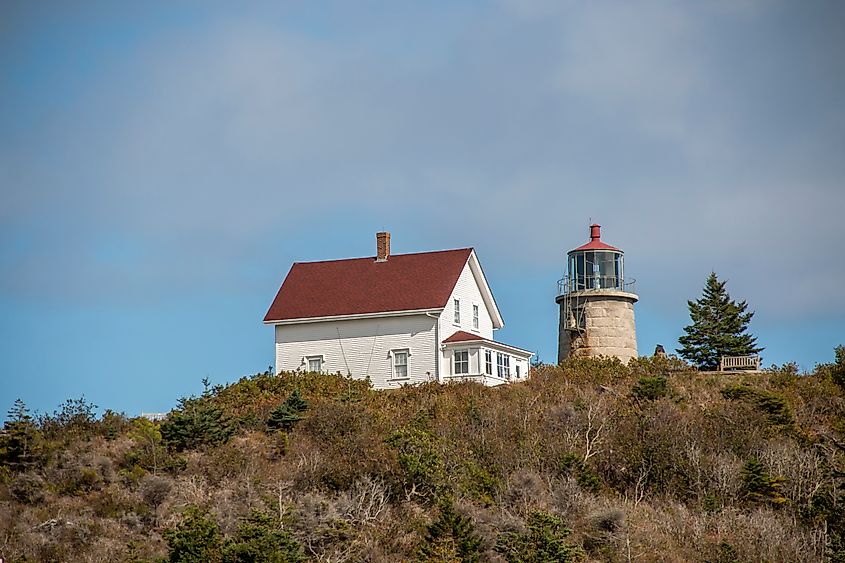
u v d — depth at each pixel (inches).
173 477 4247.0
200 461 4345.5
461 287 5885.8
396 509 3937.0
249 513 3713.1
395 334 5708.7
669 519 3939.5
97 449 4463.6
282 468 4247.0
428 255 5969.5
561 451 4355.3
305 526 3666.3
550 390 5196.9
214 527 3484.3
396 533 3718.0
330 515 3703.3
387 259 6013.8
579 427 4584.2
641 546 3722.9
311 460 4207.7
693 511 4057.6
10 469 4259.4
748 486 4158.5
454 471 4136.3
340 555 3590.1
